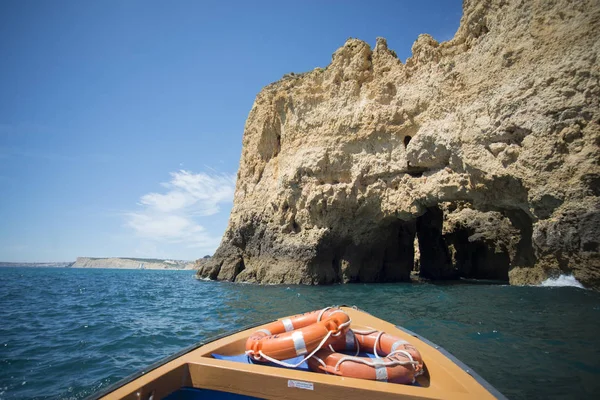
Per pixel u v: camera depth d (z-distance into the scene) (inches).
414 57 858.1
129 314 472.4
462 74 725.9
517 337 269.3
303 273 889.5
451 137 696.4
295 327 178.4
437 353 168.7
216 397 138.3
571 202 506.0
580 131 517.3
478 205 700.0
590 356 220.8
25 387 207.5
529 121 570.6
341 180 890.7
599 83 508.1
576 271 513.0
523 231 680.4
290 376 129.5
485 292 561.6
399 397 116.8
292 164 975.6
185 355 154.9
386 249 973.2
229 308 492.7
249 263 1048.8
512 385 180.2
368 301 512.1
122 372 233.5
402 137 820.0
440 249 1078.4
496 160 617.0
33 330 366.6
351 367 140.3
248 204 1114.7
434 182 738.2
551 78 556.7
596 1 538.9
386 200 829.8
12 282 1327.5
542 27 594.6
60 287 1058.1
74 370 237.5
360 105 892.0
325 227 899.4
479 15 724.7
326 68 1015.6
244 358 169.5
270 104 1158.3
